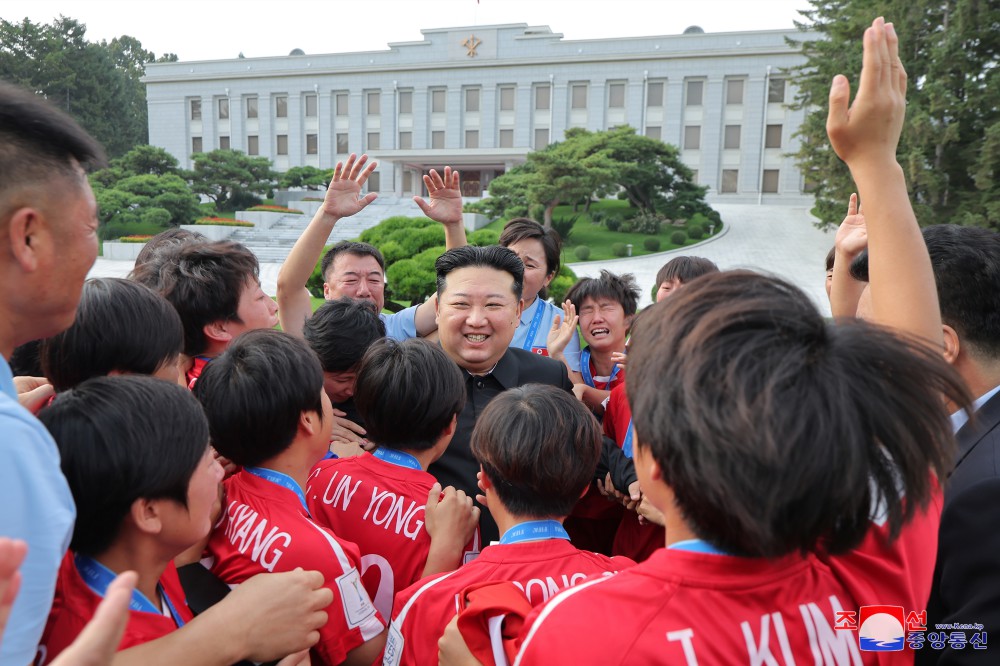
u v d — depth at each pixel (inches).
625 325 140.9
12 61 1649.9
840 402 30.0
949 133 748.6
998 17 737.6
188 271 86.0
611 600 35.3
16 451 32.5
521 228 149.6
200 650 45.1
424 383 70.2
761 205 1569.9
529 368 103.0
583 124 1652.3
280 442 61.4
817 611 35.5
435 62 1697.8
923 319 45.7
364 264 142.0
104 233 1186.6
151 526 46.0
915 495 32.5
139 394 46.6
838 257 72.8
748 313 32.1
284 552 56.7
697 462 31.0
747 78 1558.8
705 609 33.9
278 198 1647.4
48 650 45.8
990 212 728.3
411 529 67.8
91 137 42.2
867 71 46.3
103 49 2078.0
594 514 91.2
